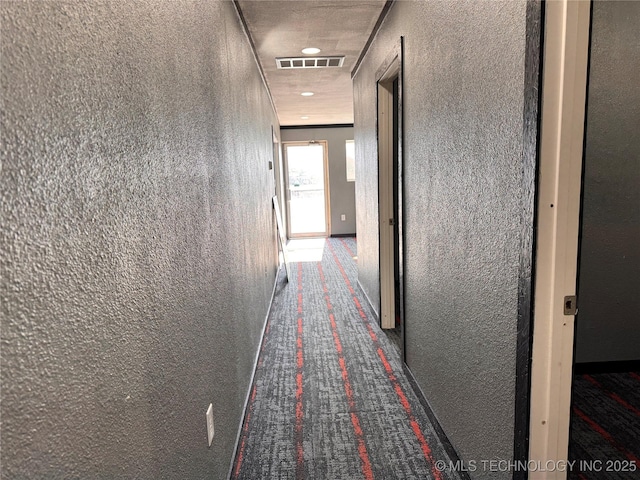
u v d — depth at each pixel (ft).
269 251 14.53
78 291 2.13
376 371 9.37
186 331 4.07
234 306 6.79
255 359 9.47
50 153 1.94
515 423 4.29
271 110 18.83
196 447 4.31
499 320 4.61
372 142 12.17
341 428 7.25
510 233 4.26
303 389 8.66
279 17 9.50
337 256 23.24
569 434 4.17
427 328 7.34
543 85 3.63
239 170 7.88
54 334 1.91
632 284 8.76
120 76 2.78
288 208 30.07
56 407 1.90
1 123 1.62
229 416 6.12
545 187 3.76
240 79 8.68
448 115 5.87
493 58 4.48
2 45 1.64
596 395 8.12
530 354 4.00
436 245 6.66
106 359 2.41
